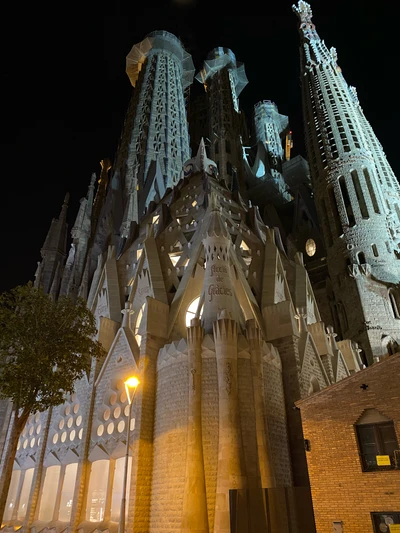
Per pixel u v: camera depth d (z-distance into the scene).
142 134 92.00
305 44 92.81
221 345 30.52
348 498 17.94
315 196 71.06
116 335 38.41
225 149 98.38
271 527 18.45
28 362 27.08
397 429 17.98
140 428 31.06
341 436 19.12
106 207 79.69
